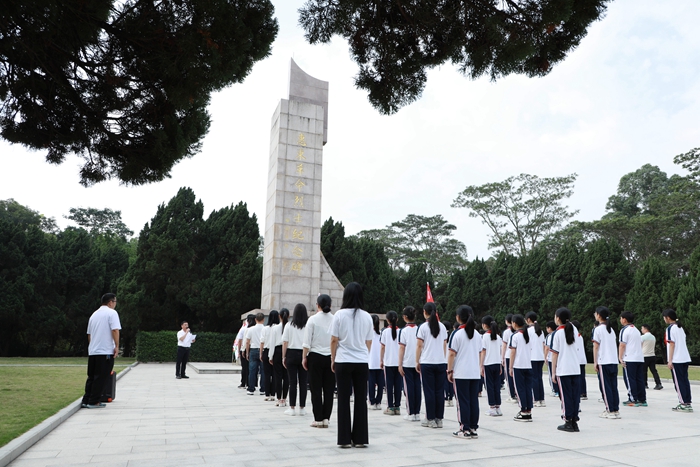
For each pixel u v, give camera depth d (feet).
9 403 22.71
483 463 13.44
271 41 18.74
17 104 20.35
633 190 123.13
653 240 98.89
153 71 18.40
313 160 60.03
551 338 20.20
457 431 17.81
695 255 70.28
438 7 17.22
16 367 47.19
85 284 84.94
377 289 90.17
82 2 16.03
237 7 17.24
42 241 81.61
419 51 19.04
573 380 19.40
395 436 17.66
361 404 15.70
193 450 14.82
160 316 76.48
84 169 22.71
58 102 20.40
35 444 15.56
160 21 16.61
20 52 18.06
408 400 21.89
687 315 66.54
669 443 16.63
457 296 101.55
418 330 20.27
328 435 17.49
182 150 20.79
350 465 13.07
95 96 20.02
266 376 28.96
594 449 15.53
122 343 90.84
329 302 19.51
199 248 80.53
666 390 37.52
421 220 151.64
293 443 15.99
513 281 95.40
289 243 57.62
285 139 59.41
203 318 79.51
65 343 90.53
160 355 70.79
